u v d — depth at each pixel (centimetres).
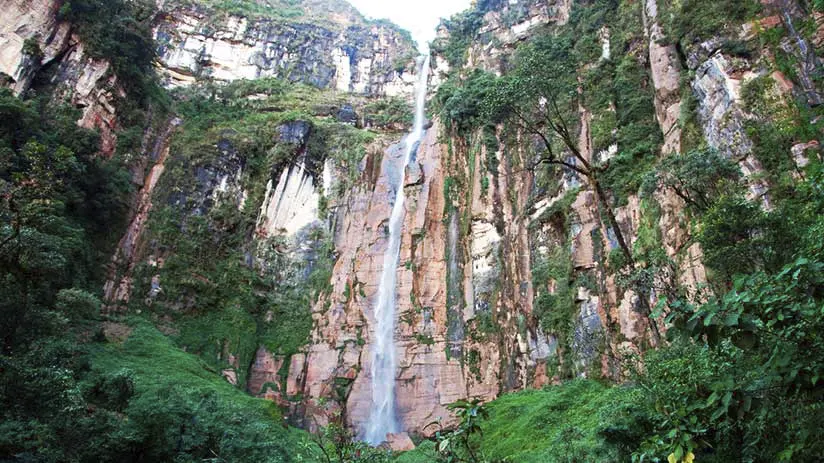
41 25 3191
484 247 3164
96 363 2184
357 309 3409
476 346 2977
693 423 556
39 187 1570
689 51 2311
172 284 3178
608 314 2208
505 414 2158
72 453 1280
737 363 602
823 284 446
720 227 1142
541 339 2555
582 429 1689
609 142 2628
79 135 2923
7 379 1284
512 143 3244
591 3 3416
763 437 544
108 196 3058
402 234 3522
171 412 1498
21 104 2611
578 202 2588
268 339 3338
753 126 1867
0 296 1505
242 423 1745
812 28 1892
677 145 2242
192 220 3438
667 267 1566
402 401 3011
